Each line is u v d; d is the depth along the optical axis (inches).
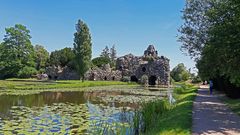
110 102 1083.3
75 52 2605.8
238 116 598.5
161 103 710.5
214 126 478.9
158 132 452.4
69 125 561.6
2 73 2679.6
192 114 606.9
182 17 1077.1
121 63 3543.3
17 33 2657.5
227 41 583.8
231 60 641.0
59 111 774.5
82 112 762.2
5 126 538.3
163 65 3321.9
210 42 652.1
